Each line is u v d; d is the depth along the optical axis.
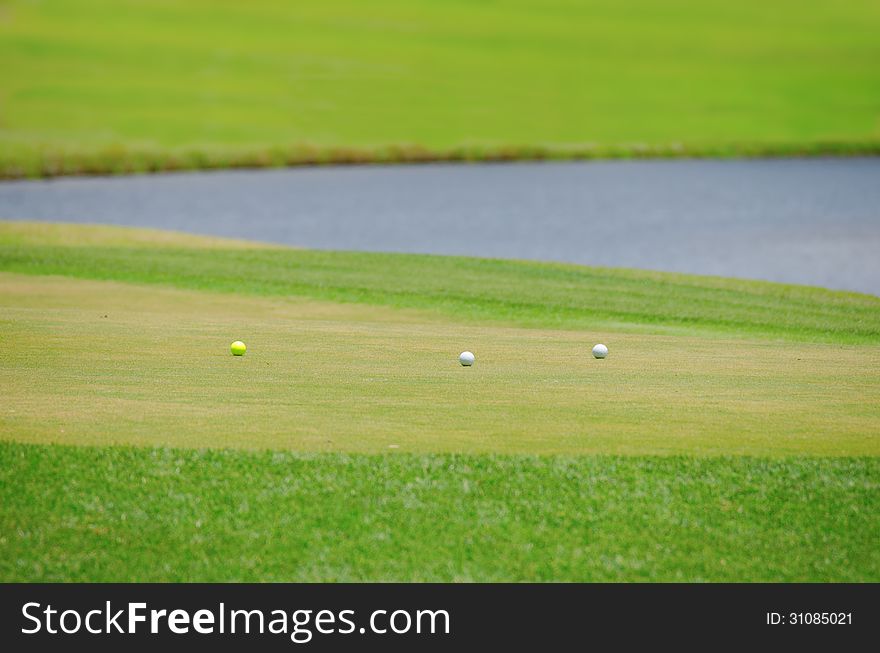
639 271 109.38
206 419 46.34
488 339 64.25
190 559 37.59
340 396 49.91
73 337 61.59
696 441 45.25
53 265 105.12
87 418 46.28
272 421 46.28
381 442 44.19
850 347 64.75
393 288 96.56
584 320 85.56
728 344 64.75
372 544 38.50
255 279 99.69
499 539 38.94
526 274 105.75
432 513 40.06
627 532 39.50
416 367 55.72
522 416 47.62
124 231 129.88
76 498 40.25
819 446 45.06
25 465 41.88
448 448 43.78
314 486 41.22
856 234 156.88
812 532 39.78
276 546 38.28
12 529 38.62
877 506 41.12
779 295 97.88
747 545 39.09
